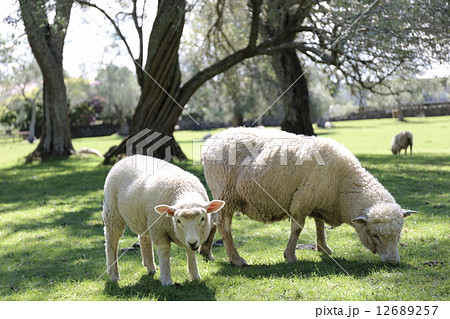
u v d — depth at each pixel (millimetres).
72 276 6367
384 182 12516
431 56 13797
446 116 61625
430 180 12586
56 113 24219
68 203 12164
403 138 21516
